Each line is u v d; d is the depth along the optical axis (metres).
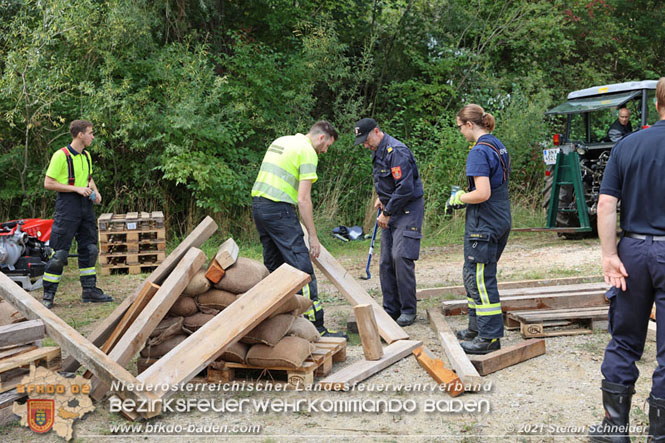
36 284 6.74
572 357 3.91
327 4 13.13
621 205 2.63
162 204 10.27
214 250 9.27
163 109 10.10
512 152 12.17
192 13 11.66
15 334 3.06
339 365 3.93
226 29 12.43
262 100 10.96
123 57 10.02
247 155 10.64
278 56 11.30
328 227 10.68
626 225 2.58
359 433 2.89
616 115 9.67
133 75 10.12
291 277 3.45
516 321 4.63
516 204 11.91
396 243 4.81
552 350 4.08
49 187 5.78
